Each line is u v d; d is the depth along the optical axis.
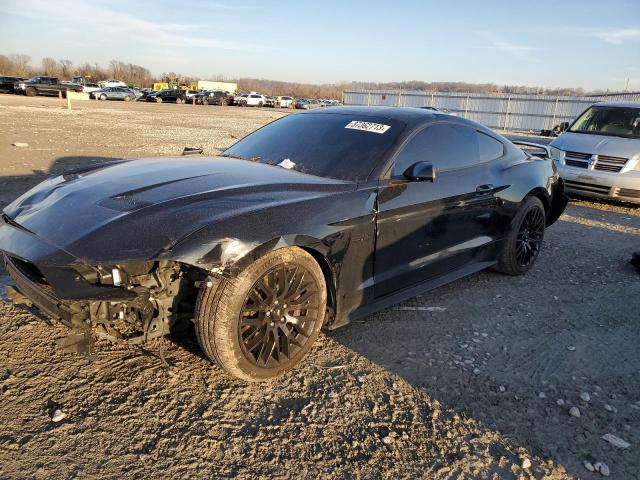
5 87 45.03
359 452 2.49
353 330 3.74
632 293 4.86
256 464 2.36
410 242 3.61
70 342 2.55
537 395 3.07
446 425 2.74
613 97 32.34
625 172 8.45
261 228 2.67
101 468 2.26
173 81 86.06
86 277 2.48
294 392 2.93
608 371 3.41
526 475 2.42
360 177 3.37
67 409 2.63
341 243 3.08
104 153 11.78
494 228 4.53
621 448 2.65
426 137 3.84
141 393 2.80
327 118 4.19
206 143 14.83
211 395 2.83
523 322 4.08
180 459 2.35
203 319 2.67
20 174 8.47
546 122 35.56
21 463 2.24
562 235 6.93
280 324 2.91
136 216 2.62
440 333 3.79
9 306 3.68
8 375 2.87
